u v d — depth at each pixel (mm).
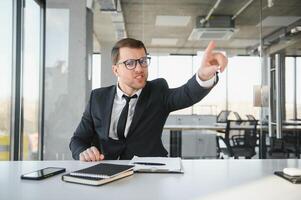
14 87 3143
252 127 4465
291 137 4309
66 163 1309
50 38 3842
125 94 1490
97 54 4270
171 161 1281
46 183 962
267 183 972
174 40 4547
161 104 1535
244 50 4527
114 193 853
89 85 3996
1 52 2861
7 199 803
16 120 3156
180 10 4492
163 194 846
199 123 4672
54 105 3834
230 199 807
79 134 1577
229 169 1193
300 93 4312
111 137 1491
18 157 3164
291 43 4352
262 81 4391
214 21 4598
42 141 3840
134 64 1392
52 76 3840
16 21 3129
